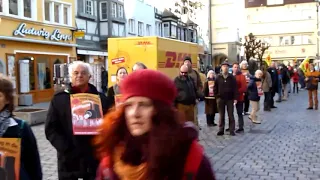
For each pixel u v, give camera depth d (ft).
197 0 192.85
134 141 5.66
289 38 244.63
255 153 26.58
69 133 12.91
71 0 90.38
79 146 12.80
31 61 76.79
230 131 34.42
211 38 207.21
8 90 10.03
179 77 30.89
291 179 20.03
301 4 240.73
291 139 31.83
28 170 10.48
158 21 142.20
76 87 13.34
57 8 86.48
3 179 9.73
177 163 5.25
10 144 9.84
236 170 22.00
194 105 30.83
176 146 5.25
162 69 48.96
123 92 5.78
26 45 75.61
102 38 105.50
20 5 74.38
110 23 105.60
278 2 247.29
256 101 41.47
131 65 48.32
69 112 12.87
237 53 204.33
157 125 5.49
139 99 5.57
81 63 13.50
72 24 90.58
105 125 6.02
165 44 50.06
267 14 248.73
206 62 197.47
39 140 33.01
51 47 82.94
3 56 69.87
